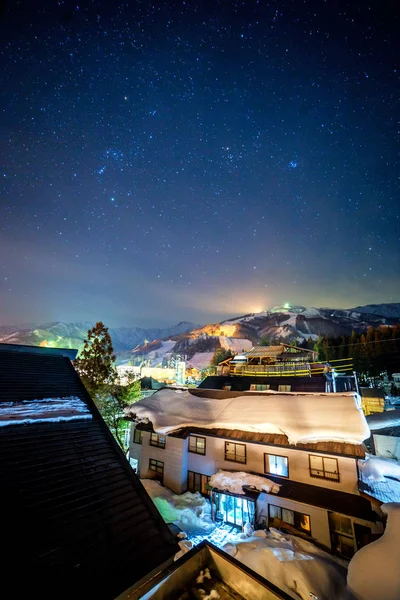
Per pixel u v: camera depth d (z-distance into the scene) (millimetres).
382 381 55875
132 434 21297
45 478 7109
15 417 8633
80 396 11508
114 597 5012
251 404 19062
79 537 5945
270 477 15180
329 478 14023
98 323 24922
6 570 4863
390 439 22266
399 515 10531
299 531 13008
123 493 7578
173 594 5945
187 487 17859
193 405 21125
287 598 5406
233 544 11992
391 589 7844
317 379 24797
